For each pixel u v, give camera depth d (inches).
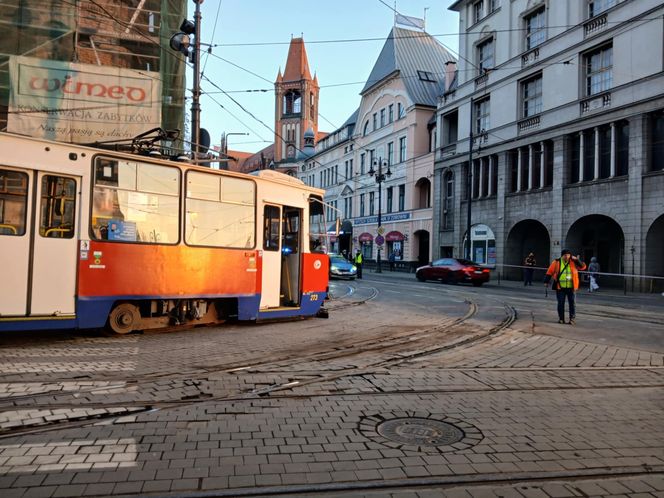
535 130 1203.9
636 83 960.9
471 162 1344.7
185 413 214.7
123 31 687.7
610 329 467.5
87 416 207.2
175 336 395.9
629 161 970.7
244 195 444.1
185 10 744.3
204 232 414.9
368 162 2074.3
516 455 177.9
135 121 672.4
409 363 320.5
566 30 1121.4
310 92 3462.1
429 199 1684.3
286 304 496.1
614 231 1117.1
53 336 377.7
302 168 2888.8
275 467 163.6
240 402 231.6
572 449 185.0
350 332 435.2
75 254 346.6
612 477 163.6
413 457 174.2
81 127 645.3
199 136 642.8
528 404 240.1
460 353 356.2
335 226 530.6
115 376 268.4
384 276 1441.9
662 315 570.9
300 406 227.9
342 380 273.1
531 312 586.2
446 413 223.1
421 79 1812.3
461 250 1467.8
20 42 626.5
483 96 1395.2
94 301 353.4
